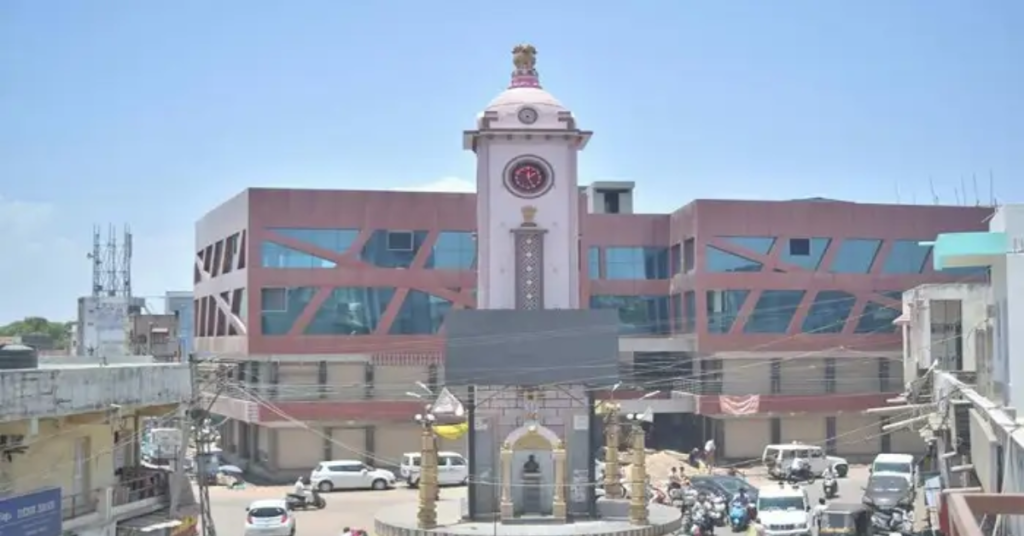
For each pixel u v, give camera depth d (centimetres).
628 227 7131
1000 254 2912
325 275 6406
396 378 6450
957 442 3291
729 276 6562
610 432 4641
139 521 2941
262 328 6316
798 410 6494
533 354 4334
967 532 1391
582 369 4344
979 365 3747
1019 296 2750
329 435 6294
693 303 6656
